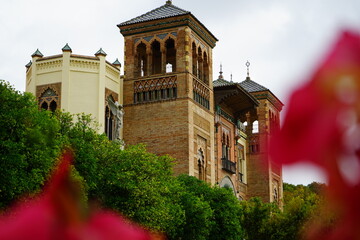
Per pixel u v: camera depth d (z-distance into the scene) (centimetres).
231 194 4962
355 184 100
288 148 104
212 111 6119
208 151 5925
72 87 5309
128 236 105
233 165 6812
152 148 5581
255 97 7725
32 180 2672
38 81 5372
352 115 101
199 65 6100
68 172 109
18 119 2848
